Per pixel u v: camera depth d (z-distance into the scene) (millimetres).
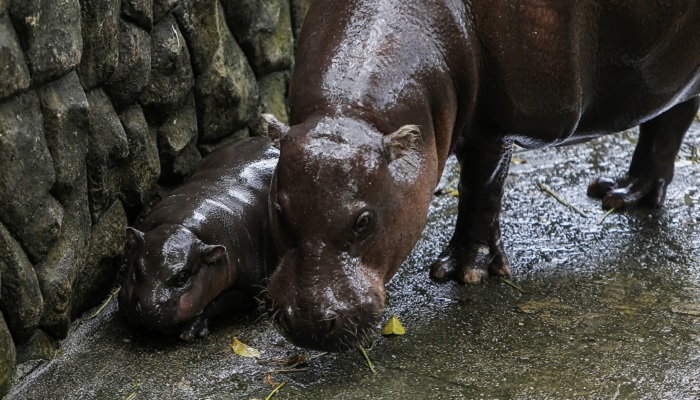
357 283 9289
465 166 12211
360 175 9266
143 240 11141
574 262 13062
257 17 14398
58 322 10648
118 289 12219
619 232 13945
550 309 11836
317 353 10906
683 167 16219
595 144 17266
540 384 10203
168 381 10336
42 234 10102
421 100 10305
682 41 12172
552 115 11289
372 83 10023
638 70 12062
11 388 10102
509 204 14812
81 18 10656
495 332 11312
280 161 9477
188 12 12781
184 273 10930
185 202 11805
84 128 10656
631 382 10211
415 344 11055
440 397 9984
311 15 11078
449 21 10695
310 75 10312
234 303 11820
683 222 14273
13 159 9539
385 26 10422
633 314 11688
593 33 11492
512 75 10961
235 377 10422
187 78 12898
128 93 11805
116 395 10047
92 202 11359
